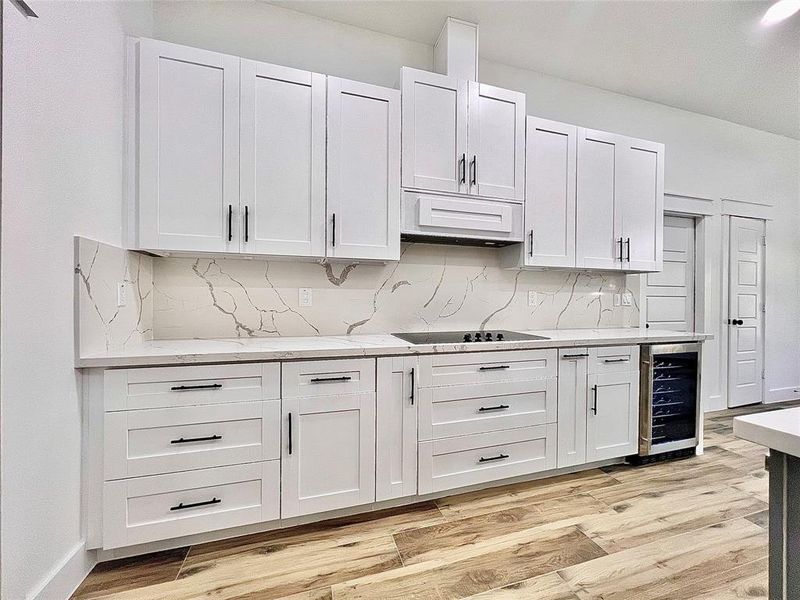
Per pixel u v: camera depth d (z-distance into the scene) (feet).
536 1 7.41
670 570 5.07
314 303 7.88
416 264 8.66
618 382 8.16
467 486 7.14
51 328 4.26
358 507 6.41
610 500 6.86
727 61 9.25
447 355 6.77
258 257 7.00
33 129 3.92
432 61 8.82
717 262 12.38
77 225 4.73
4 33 3.51
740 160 12.67
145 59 5.87
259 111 6.40
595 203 8.96
